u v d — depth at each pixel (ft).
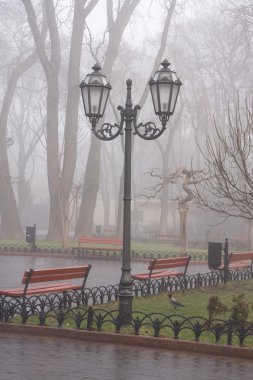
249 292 52.11
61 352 27.63
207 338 30.66
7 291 34.45
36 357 26.48
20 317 34.91
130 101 34.88
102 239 93.40
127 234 33.83
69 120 112.47
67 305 41.01
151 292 50.88
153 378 23.43
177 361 26.53
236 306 31.60
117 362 25.96
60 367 24.79
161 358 27.02
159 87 33.47
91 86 34.47
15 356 26.53
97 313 37.06
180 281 50.88
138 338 29.68
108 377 23.39
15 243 107.55
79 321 31.42
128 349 28.76
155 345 29.32
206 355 27.99
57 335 31.32
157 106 33.71
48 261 82.48
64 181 109.91
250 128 44.11
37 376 23.20
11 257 88.89
